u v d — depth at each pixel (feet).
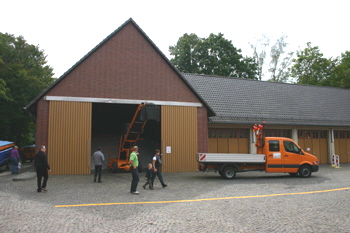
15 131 112.78
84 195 35.42
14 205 29.76
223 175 50.65
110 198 33.63
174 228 21.97
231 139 74.02
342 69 134.00
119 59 60.18
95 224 23.02
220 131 73.36
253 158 51.90
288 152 53.21
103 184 44.37
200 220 24.13
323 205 29.48
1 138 106.42
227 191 38.47
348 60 135.54
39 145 54.19
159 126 77.30
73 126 55.77
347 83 129.29
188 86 64.44
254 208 28.40
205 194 36.32
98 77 58.34
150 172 40.24
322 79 140.97
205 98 76.64
